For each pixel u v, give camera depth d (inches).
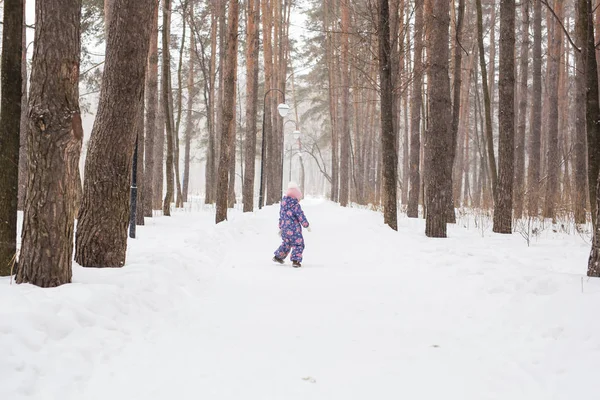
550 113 678.5
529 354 147.0
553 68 685.9
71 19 178.2
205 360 145.5
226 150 587.8
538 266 293.4
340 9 1051.9
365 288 259.0
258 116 1593.3
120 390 121.0
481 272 260.1
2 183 196.9
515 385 126.6
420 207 1165.7
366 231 527.8
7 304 149.1
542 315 172.6
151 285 218.1
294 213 342.6
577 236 467.5
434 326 184.7
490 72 1304.1
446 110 474.9
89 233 236.2
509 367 139.3
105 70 234.5
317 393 121.9
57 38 175.5
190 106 1224.8
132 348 152.9
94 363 137.2
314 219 769.6
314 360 147.0
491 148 565.3
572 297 177.3
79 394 117.6
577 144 607.8
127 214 244.2
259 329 181.6
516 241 432.1
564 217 580.7
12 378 115.8
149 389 122.3
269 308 215.5
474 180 1656.0
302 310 211.8
